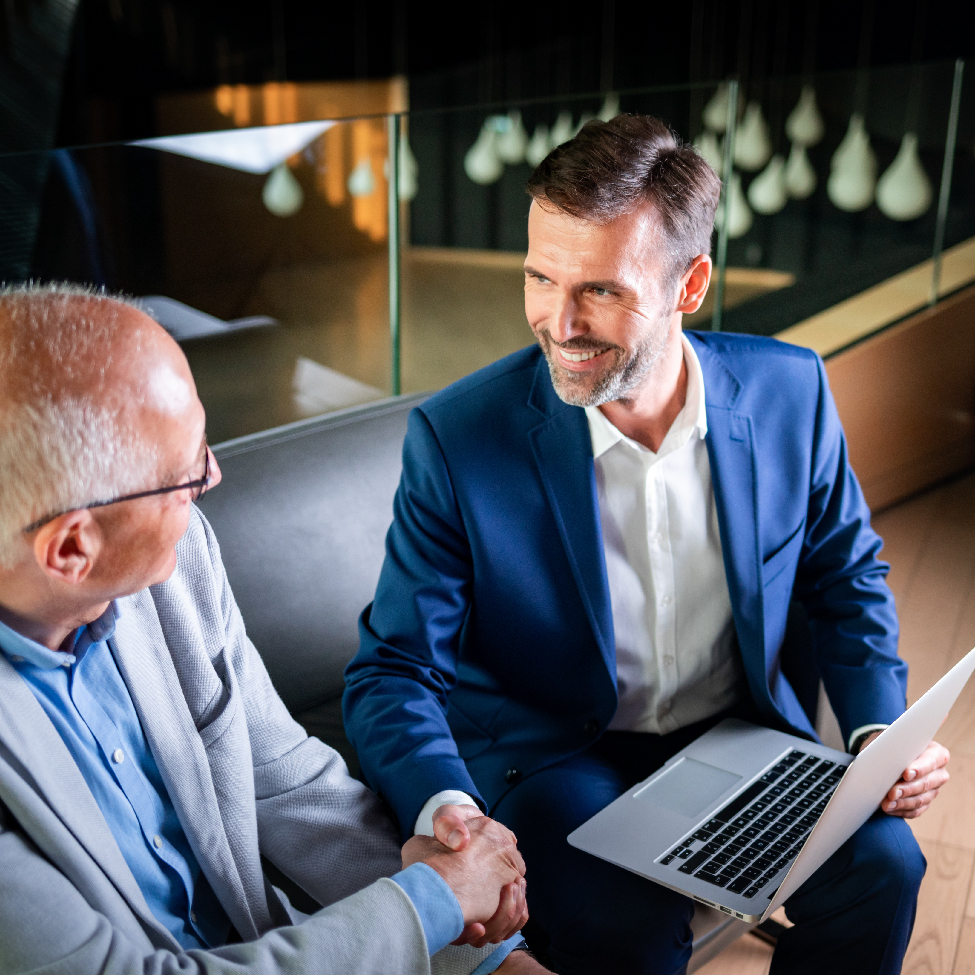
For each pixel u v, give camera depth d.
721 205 2.72
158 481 0.83
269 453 1.61
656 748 1.42
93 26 5.55
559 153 1.17
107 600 0.87
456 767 1.19
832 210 3.10
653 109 2.65
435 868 0.99
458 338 2.66
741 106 2.92
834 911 1.27
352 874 1.13
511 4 5.91
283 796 1.13
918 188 3.12
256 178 2.16
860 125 3.06
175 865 0.97
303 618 1.56
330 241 2.32
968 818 1.94
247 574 1.52
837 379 2.99
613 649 1.34
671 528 1.36
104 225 2.02
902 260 3.20
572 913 1.22
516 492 1.33
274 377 2.29
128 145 2.01
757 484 1.37
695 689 1.43
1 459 0.77
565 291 1.18
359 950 0.86
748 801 1.26
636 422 1.33
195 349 2.17
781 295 3.12
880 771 1.14
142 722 0.96
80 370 0.78
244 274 2.20
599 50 5.88
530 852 1.27
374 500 1.66
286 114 5.95
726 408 1.37
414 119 2.39
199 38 5.70
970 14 5.01
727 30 5.59
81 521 0.80
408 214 2.46
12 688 0.83
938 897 1.75
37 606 0.84
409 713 1.25
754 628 1.37
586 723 1.38
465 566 1.36
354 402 2.48
